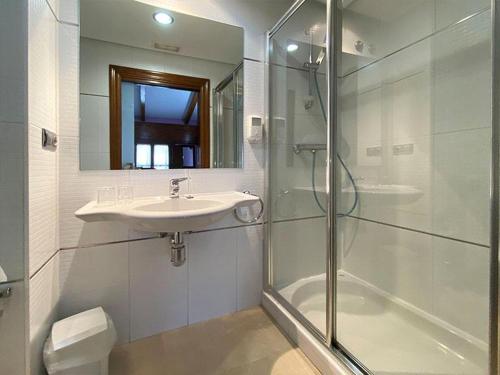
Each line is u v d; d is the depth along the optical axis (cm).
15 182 88
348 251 172
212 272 156
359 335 130
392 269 147
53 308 113
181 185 147
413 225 136
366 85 159
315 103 158
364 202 164
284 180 169
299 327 133
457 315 117
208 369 118
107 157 130
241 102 161
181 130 147
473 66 109
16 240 88
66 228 122
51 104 111
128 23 135
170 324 146
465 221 113
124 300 135
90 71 126
